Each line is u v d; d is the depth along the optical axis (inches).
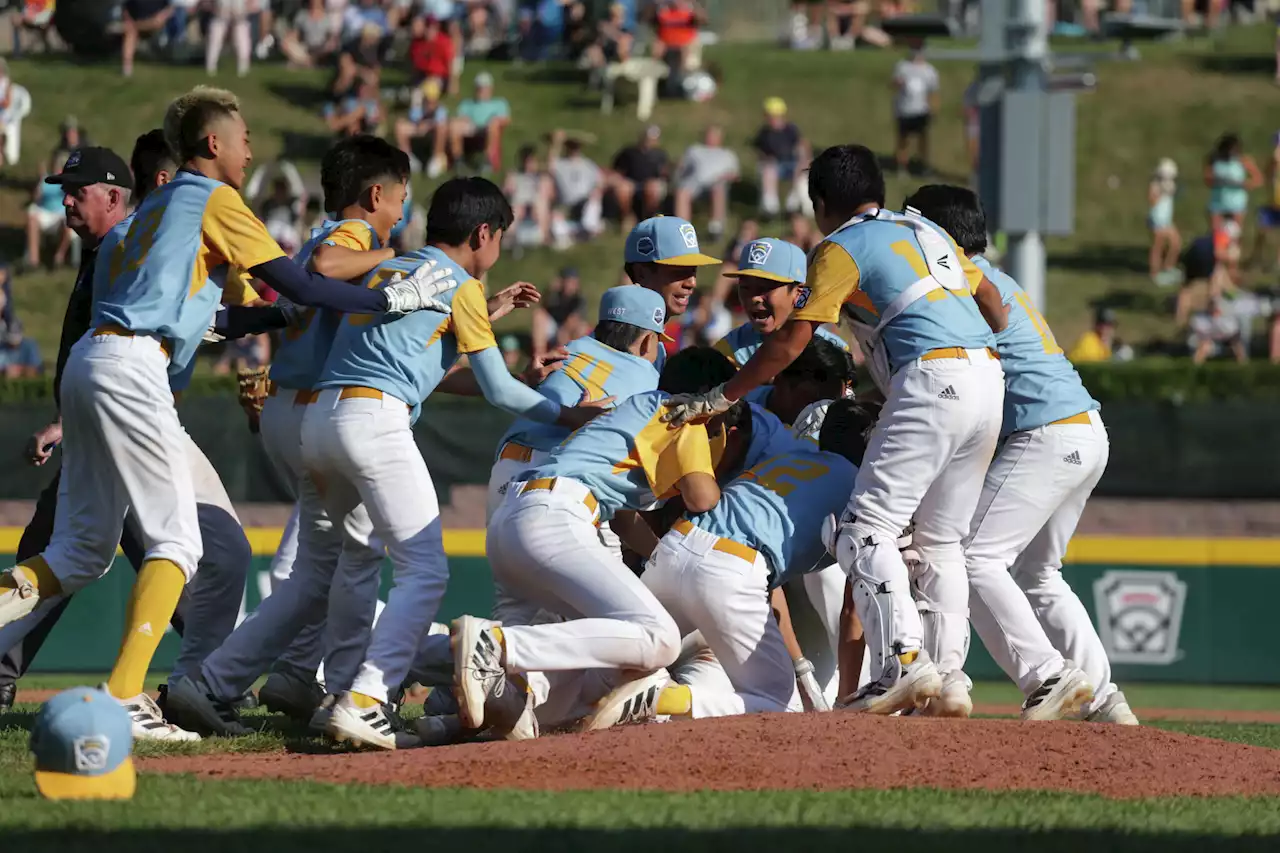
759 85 4308.6
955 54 2150.6
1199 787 789.9
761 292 991.6
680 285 1077.8
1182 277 3607.3
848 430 1004.6
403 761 805.2
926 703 899.4
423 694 1530.5
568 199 3538.4
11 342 2861.7
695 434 932.6
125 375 866.1
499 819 657.0
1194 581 1913.1
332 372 903.7
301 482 965.2
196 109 900.6
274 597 975.6
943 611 951.6
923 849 615.2
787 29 4901.6
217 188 885.2
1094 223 3887.8
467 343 911.7
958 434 916.0
